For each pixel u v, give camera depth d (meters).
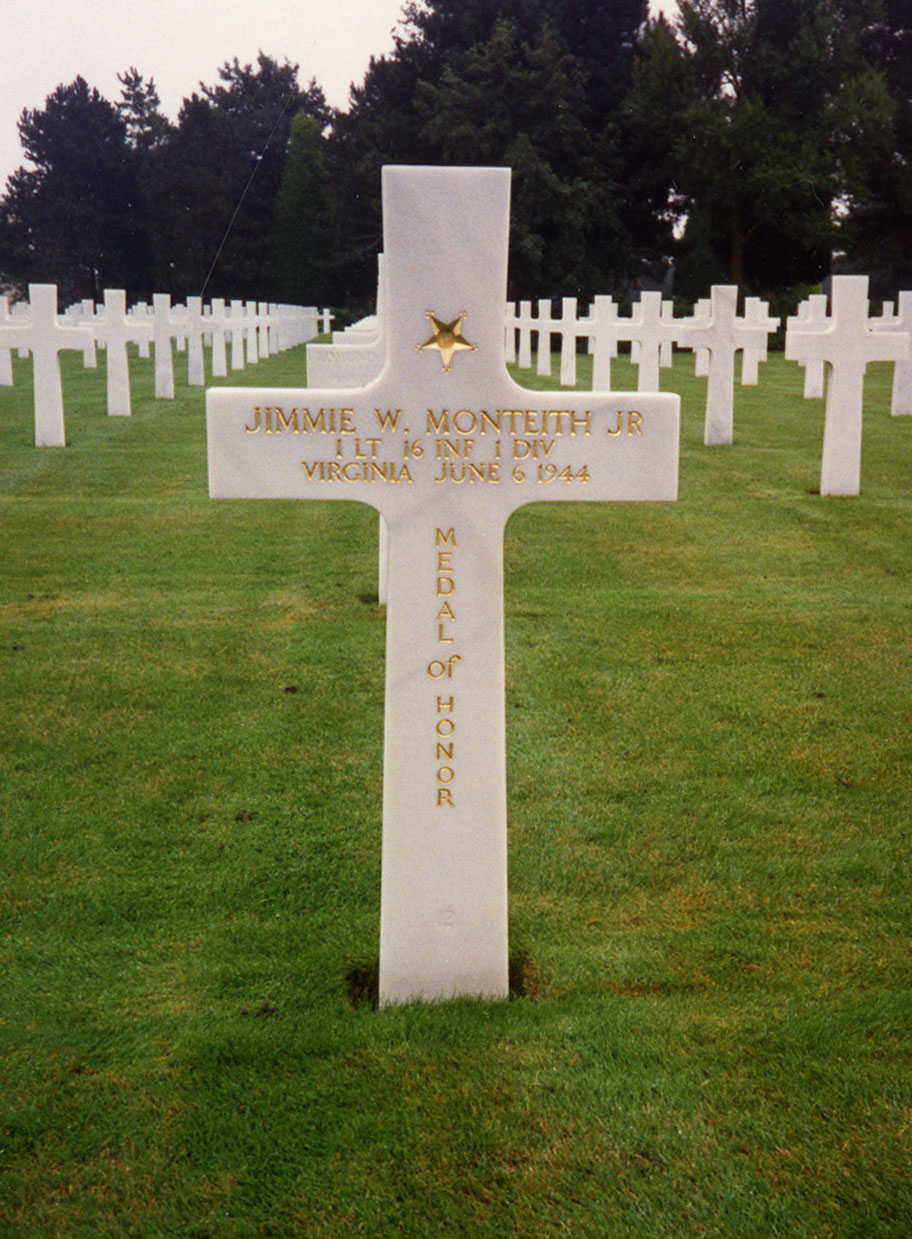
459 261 3.68
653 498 3.88
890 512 12.38
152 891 4.89
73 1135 3.48
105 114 76.44
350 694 7.09
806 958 4.38
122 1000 4.14
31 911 4.74
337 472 3.81
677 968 4.31
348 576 9.97
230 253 69.56
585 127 51.38
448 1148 3.40
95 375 27.33
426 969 4.09
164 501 13.05
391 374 3.74
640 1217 3.16
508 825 5.47
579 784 5.89
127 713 6.80
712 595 9.31
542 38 50.28
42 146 75.94
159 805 5.66
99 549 10.89
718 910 4.75
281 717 6.73
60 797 5.74
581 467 3.84
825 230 49.44
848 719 6.69
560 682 7.30
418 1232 3.14
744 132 47.94
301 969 4.32
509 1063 3.73
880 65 53.84
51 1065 3.78
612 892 4.90
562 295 51.12
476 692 3.92
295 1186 3.29
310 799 5.72
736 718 6.72
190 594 9.37
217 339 26.98
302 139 62.09
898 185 52.03
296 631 8.33
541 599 9.20
